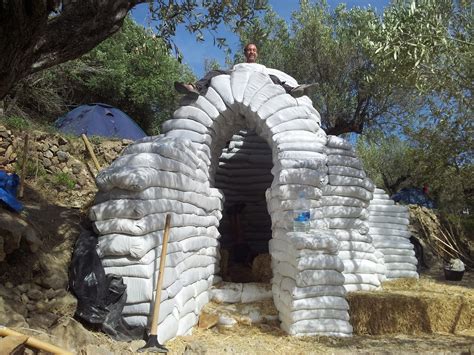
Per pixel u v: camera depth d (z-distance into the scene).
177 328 5.41
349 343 5.81
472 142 10.11
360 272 7.32
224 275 8.22
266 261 7.81
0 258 4.52
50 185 8.97
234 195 10.69
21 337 3.39
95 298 4.82
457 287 8.33
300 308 6.04
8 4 3.50
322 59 15.48
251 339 5.87
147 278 4.98
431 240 12.95
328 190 7.31
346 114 15.62
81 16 4.28
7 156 8.80
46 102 13.66
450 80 6.07
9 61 3.79
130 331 4.88
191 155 6.54
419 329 6.55
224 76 7.47
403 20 5.45
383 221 9.06
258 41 6.59
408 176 17.61
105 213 5.11
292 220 6.55
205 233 7.13
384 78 6.25
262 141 10.63
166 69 16.73
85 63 15.09
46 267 4.89
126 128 12.27
